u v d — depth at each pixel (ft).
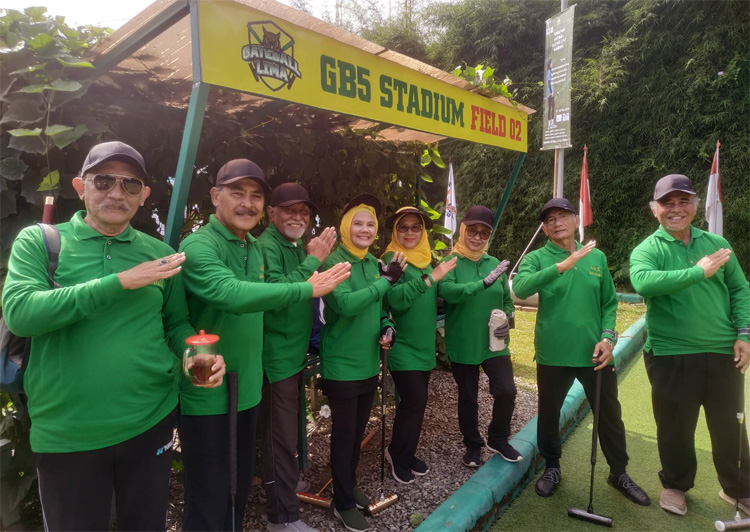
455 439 11.28
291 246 8.17
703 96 28.89
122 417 5.00
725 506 8.91
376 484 9.29
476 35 35.01
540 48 34.30
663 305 8.44
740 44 27.73
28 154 6.50
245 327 6.43
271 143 10.20
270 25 6.55
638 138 31.12
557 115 20.40
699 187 28.99
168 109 8.51
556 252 9.24
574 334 8.84
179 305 6.01
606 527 8.29
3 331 5.08
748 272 27.86
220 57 5.97
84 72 6.81
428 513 8.34
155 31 6.31
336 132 11.75
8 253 6.41
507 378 9.49
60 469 4.90
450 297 9.29
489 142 11.90
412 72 9.24
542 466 10.59
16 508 6.82
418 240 9.36
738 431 8.41
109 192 4.98
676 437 8.57
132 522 5.34
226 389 6.27
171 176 8.50
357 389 7.88
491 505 8.30
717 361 8.21
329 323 8.05
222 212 6.53
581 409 12.71
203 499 6.23
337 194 11.60
